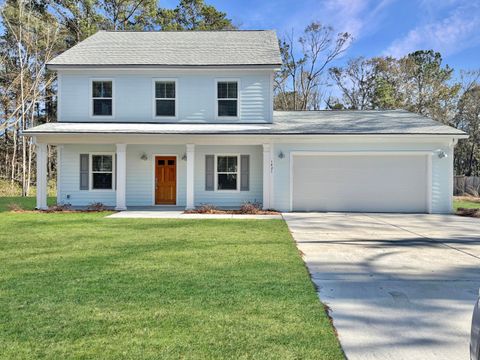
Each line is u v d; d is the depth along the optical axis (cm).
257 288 448
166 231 881
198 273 512
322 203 1381
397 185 1365
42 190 1335
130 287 448
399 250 689
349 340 316
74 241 747
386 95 3238
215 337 313
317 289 455
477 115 3466
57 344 299
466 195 2416
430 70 3406
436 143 1326
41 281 470
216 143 1334
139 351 288
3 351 287
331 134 1306
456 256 643
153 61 1466
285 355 285
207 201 1493
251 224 1013
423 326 349
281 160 1349
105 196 1495
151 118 1471
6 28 2516
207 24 3161
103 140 1322
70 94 1465
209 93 1471
